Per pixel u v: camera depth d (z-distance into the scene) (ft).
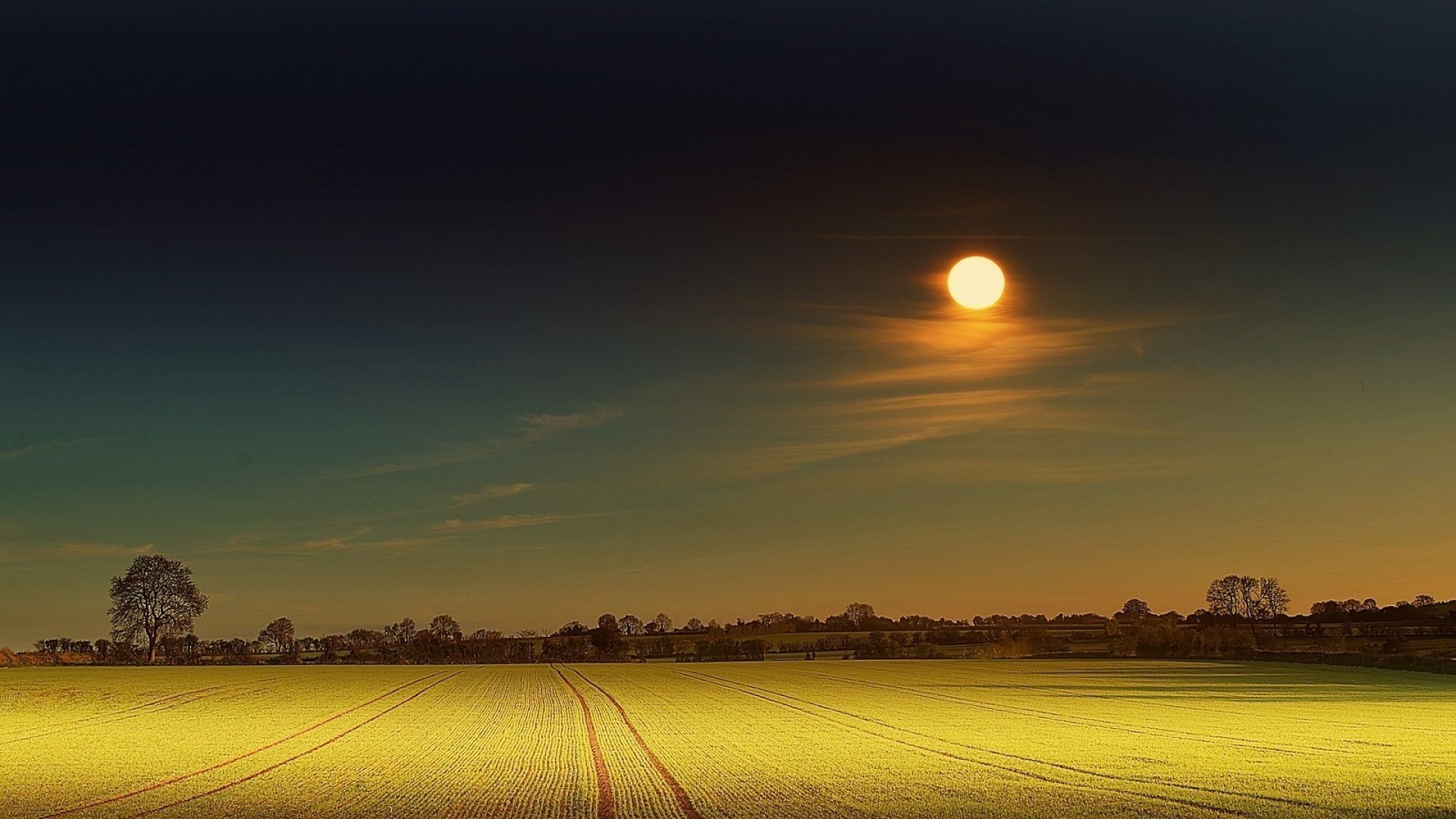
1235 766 90.84
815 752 104.63
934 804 71.41
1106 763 93.61
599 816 67.31
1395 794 74.08
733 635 574.15
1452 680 223.92
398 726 139.54
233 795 77.15
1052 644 394.52
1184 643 346.54
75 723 147.84
